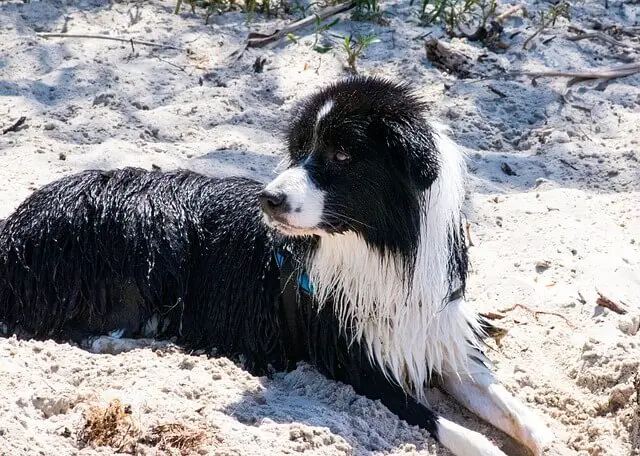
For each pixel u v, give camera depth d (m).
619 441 5.64
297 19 10.77
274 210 5.28
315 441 5.03
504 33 10.63
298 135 5.55
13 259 6.26
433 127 5.56
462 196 5.79
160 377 5.46
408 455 5.26
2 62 9.66
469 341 5.95
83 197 6.34
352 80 5.63
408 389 5.87
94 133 8.49
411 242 5.47
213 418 5.05
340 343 5.78
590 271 7.10
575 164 8.55
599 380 6.04
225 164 8.05
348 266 5.58
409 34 10.48
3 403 4.92
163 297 6.27
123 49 9.98
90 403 5.07
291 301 5.90
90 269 6.20
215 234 6.30
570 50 10.43
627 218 7.78
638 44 10.65
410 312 5.66
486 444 5.41
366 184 5.37
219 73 9.69
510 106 9.38
